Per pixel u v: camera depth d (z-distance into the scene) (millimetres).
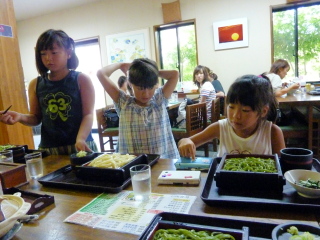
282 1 3945
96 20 5312
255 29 4172
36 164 1147
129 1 4961
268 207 721
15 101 2637
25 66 6234
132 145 1571
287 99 2641
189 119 3125
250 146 1253
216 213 727
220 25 4344
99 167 997
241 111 1102
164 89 1619
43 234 671
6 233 622
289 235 530
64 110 1509
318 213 691
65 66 1516
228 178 833
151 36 4902
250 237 581
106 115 3666
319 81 4102
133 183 852
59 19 5641
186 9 4551
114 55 5270
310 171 829
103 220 721
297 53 4141
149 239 543
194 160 1104
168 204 786
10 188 914
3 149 1425
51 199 843
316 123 2611
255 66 4273
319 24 3957
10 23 2578
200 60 4613
